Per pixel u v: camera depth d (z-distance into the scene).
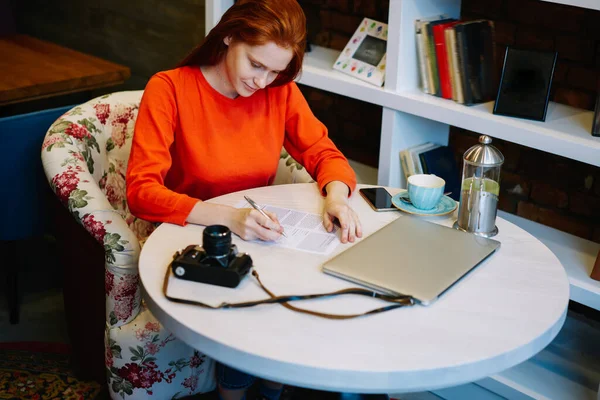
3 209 2.25
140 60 3.46
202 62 1.83
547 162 2.39
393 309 1.33
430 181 1.79
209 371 1.84
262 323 1.27
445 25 2.11
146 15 3.31
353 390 1.18
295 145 2.05
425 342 1.24
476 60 2.13
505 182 2.53
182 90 1.84
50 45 3.19
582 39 2.18
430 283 1.39
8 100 2.59
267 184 2.01
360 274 1.42
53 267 2.83
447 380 1.19
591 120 2.07
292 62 1.83
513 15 2.33
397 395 2.21
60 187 1.78
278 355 1.19
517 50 2.02
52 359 2.30
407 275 1.42
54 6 3.88
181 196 1.67
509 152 2.48
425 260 1.48
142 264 1.46
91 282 1.83
